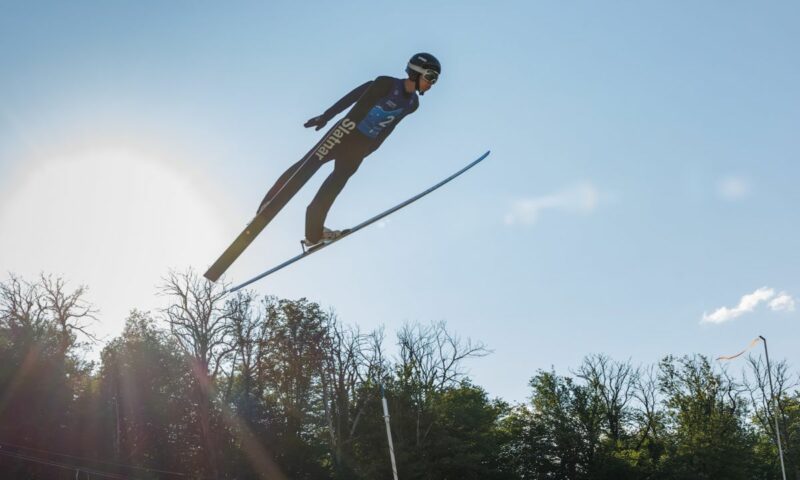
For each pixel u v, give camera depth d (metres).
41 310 58.38
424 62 8.51
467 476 56.78
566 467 65.62
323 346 58.75
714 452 63.50
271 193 8.73
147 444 57.69
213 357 55.91
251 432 56.25
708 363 69.00
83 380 61.81
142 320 62.00
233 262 8.85
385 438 56.12
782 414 67.62
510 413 73.62
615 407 67.50
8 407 52.03
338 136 8.40
